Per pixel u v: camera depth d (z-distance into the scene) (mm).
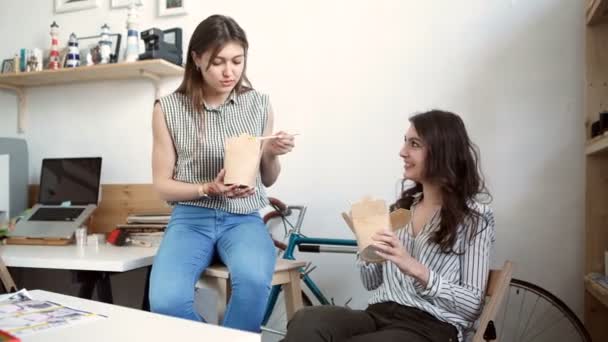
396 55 1879
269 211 2078
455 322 1077
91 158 2096
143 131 2256
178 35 2146
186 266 1257
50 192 2119
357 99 1929
